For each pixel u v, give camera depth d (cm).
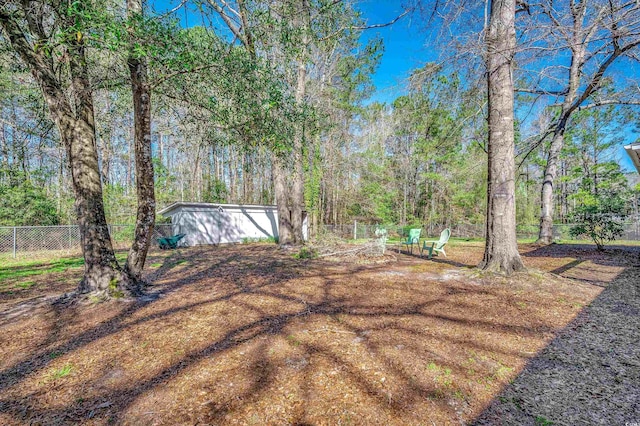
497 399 191
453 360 239
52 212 1320
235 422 172
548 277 476
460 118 645
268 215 1728
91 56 447
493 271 509
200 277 610
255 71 424
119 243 1337
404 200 2158
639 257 758
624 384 206
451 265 681
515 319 330
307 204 1564
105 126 699
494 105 513
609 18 346
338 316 348
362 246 1008
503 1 477
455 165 1809
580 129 1703
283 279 566
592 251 888
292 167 631
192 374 226
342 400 189
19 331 322
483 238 1667
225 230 1529
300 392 199
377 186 2144
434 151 1867
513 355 249
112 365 246
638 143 480
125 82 450
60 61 413
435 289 461
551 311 354
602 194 1005
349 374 220
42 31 377
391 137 2223
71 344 288
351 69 1493
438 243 850
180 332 309
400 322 324
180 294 464
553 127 1001
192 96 452
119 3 393
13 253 1044
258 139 485
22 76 600
